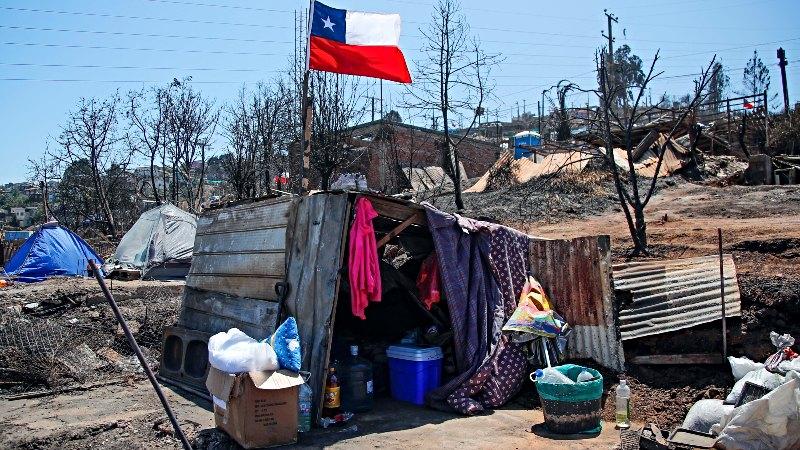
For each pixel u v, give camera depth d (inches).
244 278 323.6
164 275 644.7
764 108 1051.3
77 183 1314.0
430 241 331.3
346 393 273.0
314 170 845.2
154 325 403.5
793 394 203.2
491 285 308.7
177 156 1154.0
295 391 233.0
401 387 294.4
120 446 230.1
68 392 304.5
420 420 263.9
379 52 371.9
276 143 1003.9
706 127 1066.7
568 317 311.0
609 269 297.9
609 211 667.4
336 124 825.5
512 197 757.9
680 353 286.4
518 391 295.6
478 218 357.4
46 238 643.5
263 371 228.1
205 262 365.1
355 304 268.2
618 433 244.7
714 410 234.1
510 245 322.0
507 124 1811.0
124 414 266.4
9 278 598.9
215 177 1734.7
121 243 690.2
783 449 202.4
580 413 242.4
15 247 951.6
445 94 733.9
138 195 1382.9
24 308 437.7
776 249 402.6
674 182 776.3
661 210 642.2
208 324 343.3
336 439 238.5
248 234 329.7
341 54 367.9
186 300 373.7
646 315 303.0
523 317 295.3
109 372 341.4
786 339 245.3
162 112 1151.6
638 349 296.5
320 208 283.6
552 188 750.5
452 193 886.4
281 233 301.9
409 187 957.2
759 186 705.6
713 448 208.4
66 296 462.0
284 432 230.1
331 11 366.3
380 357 306.8
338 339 298.4
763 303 289.4
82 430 242.8
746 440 206.2
